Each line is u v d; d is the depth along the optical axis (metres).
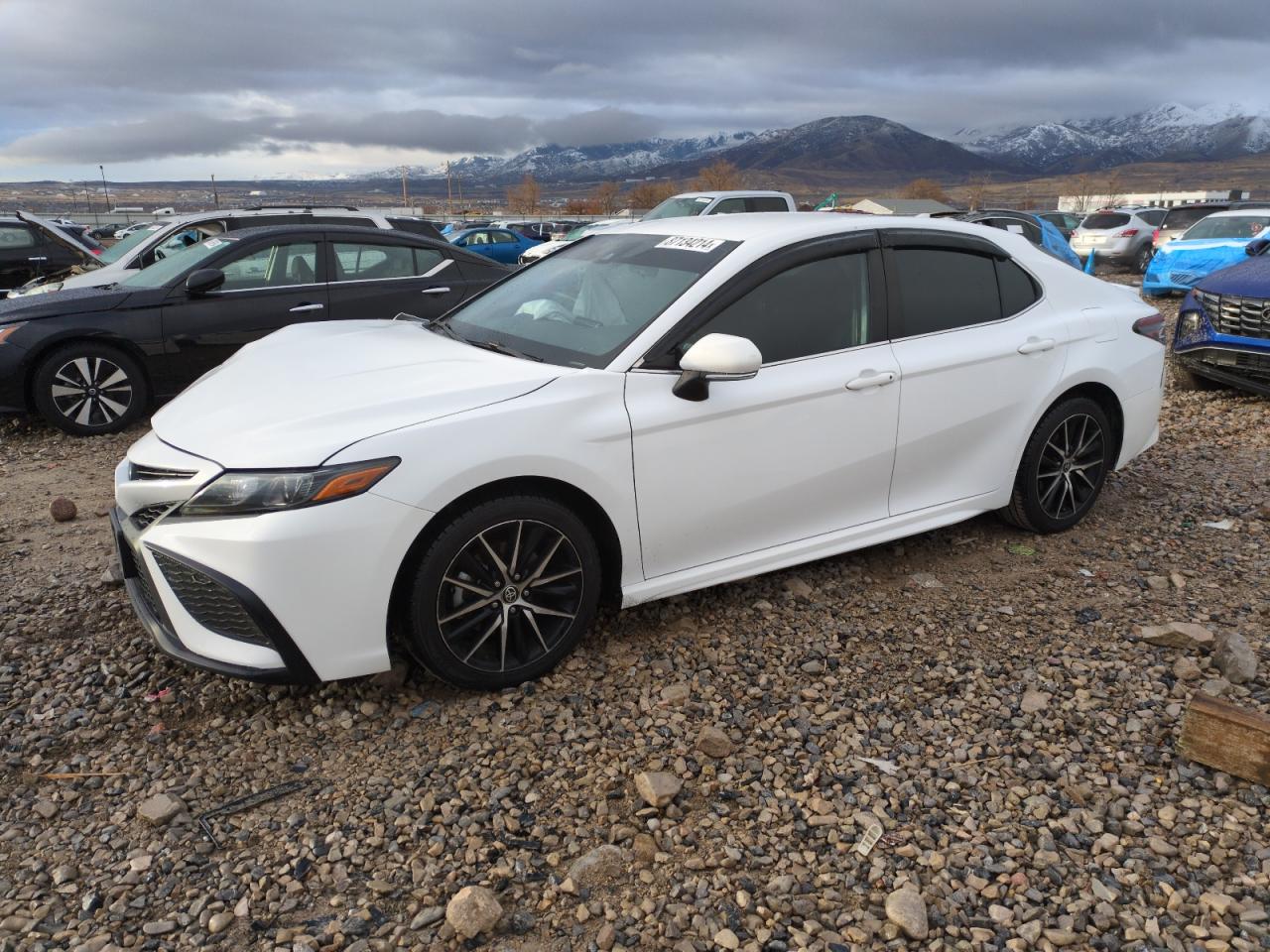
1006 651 3.57
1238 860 2.45
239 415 3.09
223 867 2.41
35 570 4.28
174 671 3.36
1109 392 4.61
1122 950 2.17
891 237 3.96
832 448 3.72
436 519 2.96
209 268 7.09
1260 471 5.77
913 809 2.66
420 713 3.10
